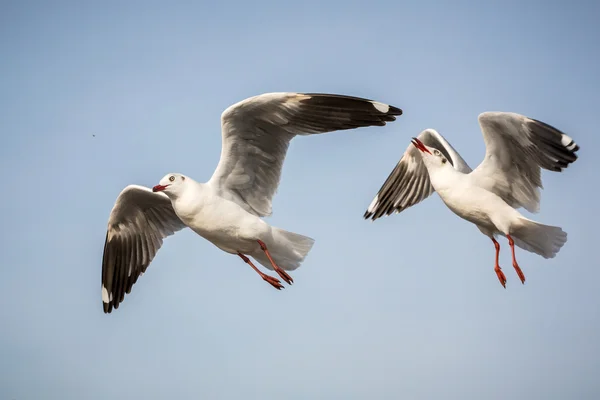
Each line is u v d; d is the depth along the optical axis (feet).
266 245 42.96
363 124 41.91
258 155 43.04
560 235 43.75
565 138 41.81
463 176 45.19
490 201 44.45
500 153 44.37
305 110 41.55
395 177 52.60
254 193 43.98
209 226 42.60
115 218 49.21
